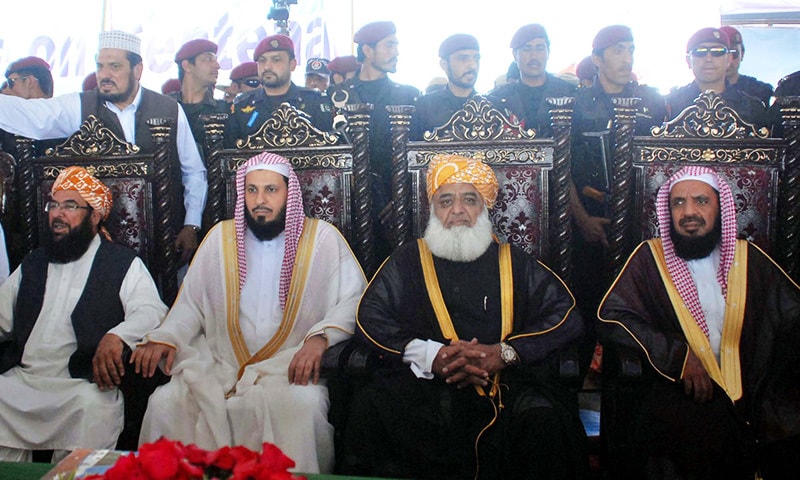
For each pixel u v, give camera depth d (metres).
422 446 3.02
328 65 5.45
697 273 3.35
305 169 3.81
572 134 4.08
